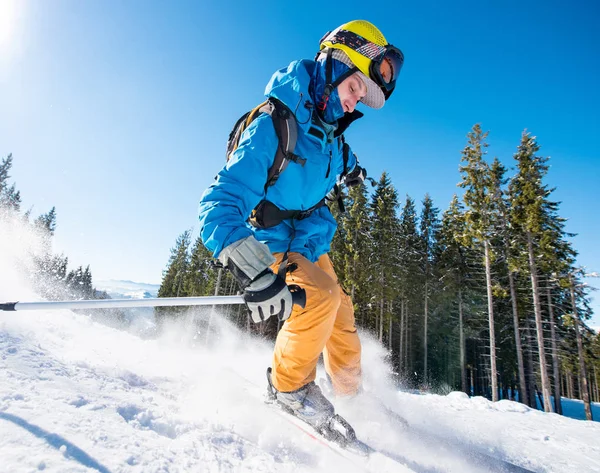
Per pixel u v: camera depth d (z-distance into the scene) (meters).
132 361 2.60
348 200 23.95
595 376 38.97
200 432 1.37
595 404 30.14
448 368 28.94
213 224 1.44
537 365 26.95
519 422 3.71
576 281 19.39
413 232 30.77
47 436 0.96
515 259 20.00
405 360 27.03
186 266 38.59
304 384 1.77
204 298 1.52
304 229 2.03
